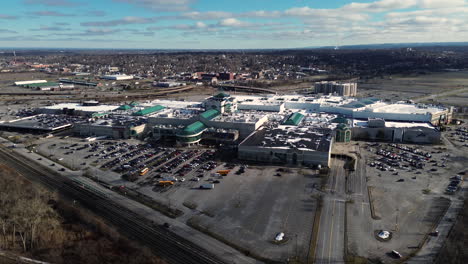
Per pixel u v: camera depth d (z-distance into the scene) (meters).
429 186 128.25
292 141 165.62
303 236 94.44
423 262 82.44
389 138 194.25
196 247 89.50
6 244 90.00
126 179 135.75
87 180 135.12
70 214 106.31
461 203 113.62
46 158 162.25
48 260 83.69
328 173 141.62
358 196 119.75
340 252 87.00
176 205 113.38
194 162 154.75
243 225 100.56
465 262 82.00
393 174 140.88
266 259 84.31
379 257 84.75
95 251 87.12
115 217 105.19
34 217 91.88
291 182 132.12
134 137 199.12
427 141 188.50
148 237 94.06
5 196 108.69
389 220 102.94
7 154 168.50
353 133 198.00
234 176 138.38
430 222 101.38
